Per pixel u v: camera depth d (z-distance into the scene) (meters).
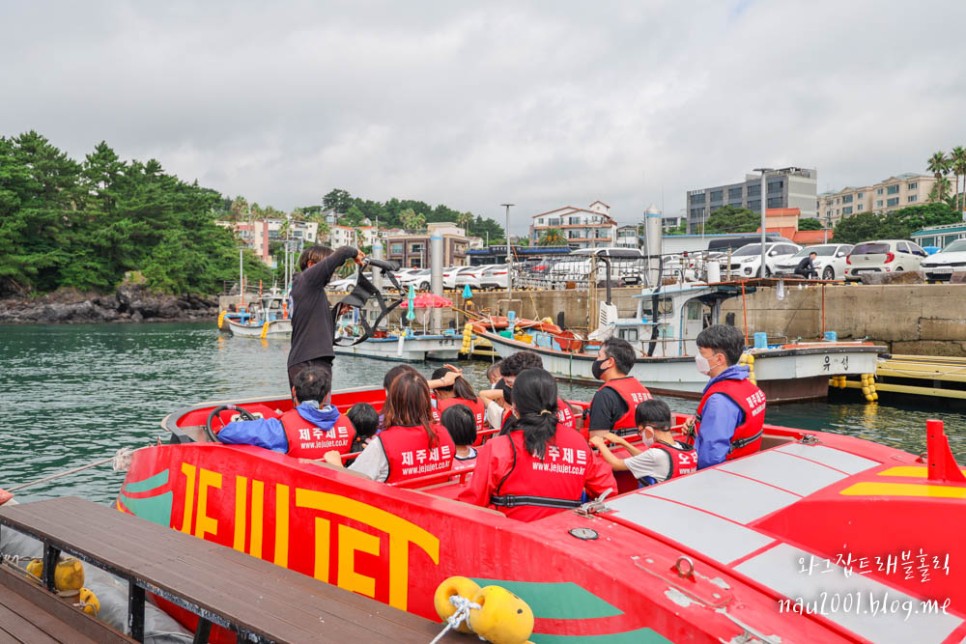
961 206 81.62
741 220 92.81
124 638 3.14
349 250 4.50
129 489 4.82
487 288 39.12
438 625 2.48
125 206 69.31
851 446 3.77
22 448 12.20
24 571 3.96
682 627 2.04
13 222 62.12
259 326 43.25
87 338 42.50
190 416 5.11
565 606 2.31
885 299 20.64
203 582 2.88
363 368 26.83
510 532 2.49
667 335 18.55
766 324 23.36
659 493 2.93
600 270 32.28
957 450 12.24
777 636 2.03
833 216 136.75
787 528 2.90
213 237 79.94
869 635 2.26
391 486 3.06
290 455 3.86
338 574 3.13
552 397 2.94
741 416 3.59
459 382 5.12
